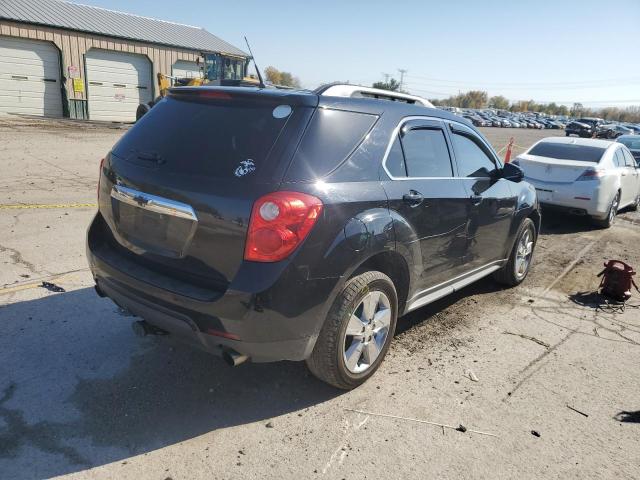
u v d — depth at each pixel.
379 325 3.51
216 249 2.84
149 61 28.95
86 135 18.06
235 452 2.85
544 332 4.61
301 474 2.71
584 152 9.62
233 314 2.76
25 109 25.23
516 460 2.91
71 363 3.58
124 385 3.38
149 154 3.22
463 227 4.22
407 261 3.60
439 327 4.58
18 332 3.93
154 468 2.69
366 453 2.89
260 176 2.83
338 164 3.10
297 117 3.00
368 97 3.63
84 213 7.39
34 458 2.70
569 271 6.53
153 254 3.13
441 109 4.37
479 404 3.42
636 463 2.96
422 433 3.09
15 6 25.56
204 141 3.08
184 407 3.21
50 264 5.30
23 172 10.28
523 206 5.28
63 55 25.66
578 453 3.01
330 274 2.96
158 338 3.98
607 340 4.52
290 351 2.96
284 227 2.75
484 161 4.75
